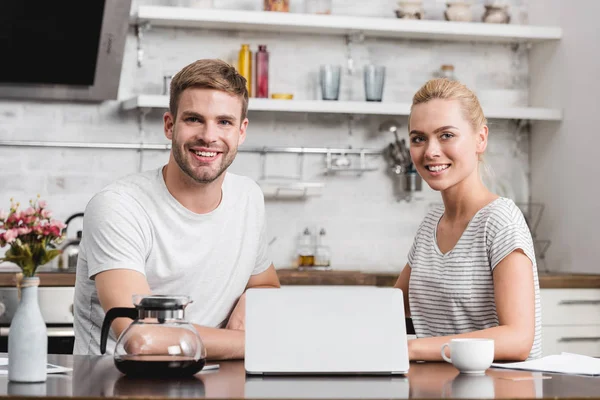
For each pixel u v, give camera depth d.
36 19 3.89
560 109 4.41
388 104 4.25
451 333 2.04
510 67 4.73
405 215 4.55
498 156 4.71
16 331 1.47
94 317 2.16
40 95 4.10
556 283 3.79
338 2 4.51
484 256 1.96
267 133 4.44
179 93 2.01
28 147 4.16
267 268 2.43
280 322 1.58
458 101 2.02
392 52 4.57
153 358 1.50
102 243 2.00
